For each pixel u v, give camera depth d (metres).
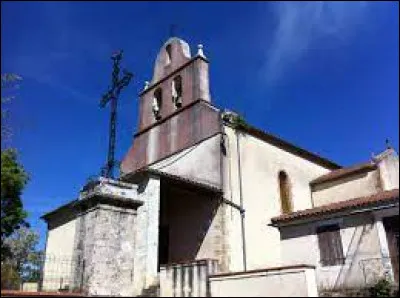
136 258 17.27
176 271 14.54
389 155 25.34
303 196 26.81
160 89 27.66
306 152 28.05
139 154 27.06
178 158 21.66
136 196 17.72
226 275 13.66
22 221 14.35
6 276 13.96
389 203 15.94
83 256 15.91
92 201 16.62
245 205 22.30
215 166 21.83
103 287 15.36
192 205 22.16
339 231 17.02
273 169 25.22
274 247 22.81
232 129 23.48
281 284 12.83
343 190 26.36
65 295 12.91
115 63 22.44
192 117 24.27
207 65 25.61
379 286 14.52
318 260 17.14
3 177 13.69
